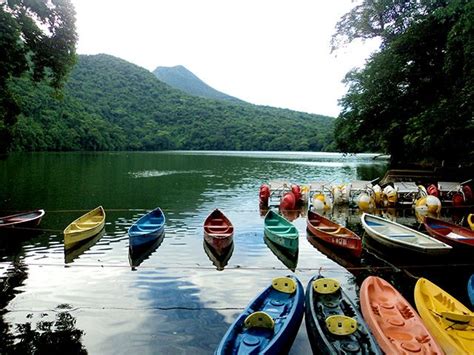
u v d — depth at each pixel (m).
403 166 32.44
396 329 6.96
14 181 30.81
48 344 6.95
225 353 5.91
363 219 15.77
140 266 11.21
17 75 18.52
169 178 37.31
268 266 11.41
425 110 22.77
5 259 11.71
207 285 9.83
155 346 6.93
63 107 89.38
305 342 7.10
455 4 17.86
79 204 21.67
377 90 26.69
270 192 24.58
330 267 11.45
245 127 131.62
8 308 8.38
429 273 11.04
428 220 15.12
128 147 111.00
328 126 143.50
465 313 7.46
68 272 10.63
